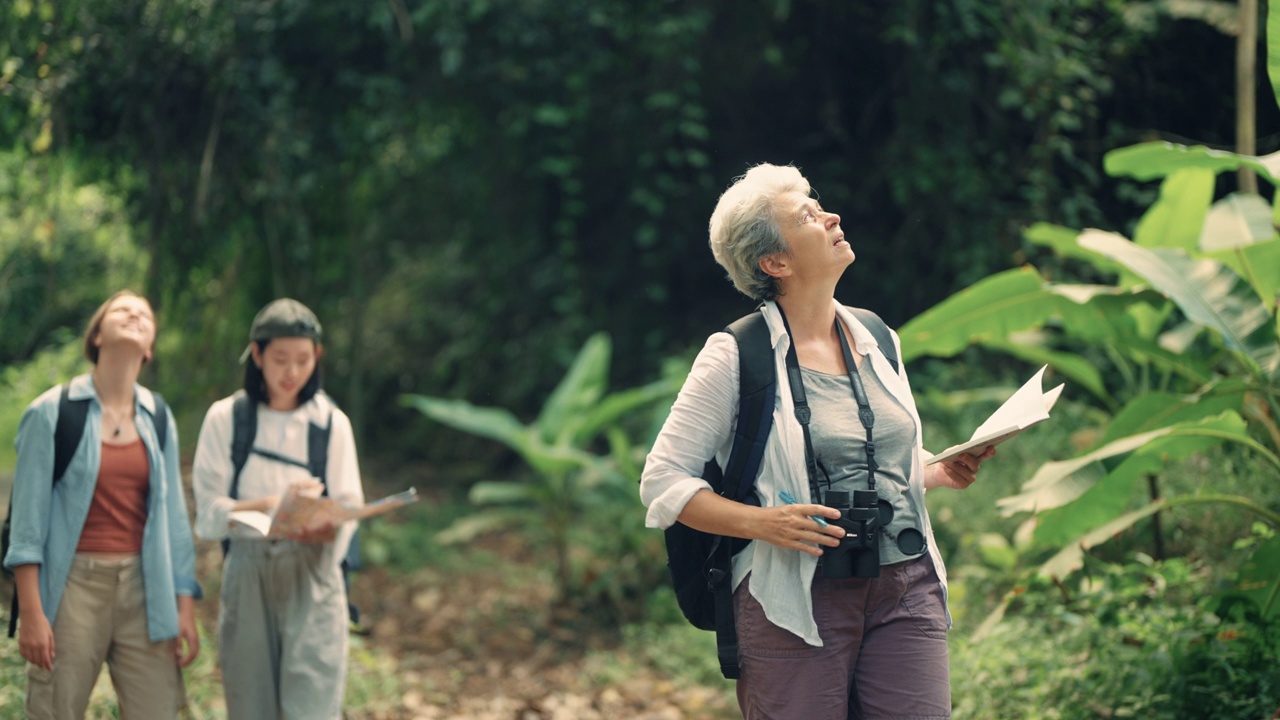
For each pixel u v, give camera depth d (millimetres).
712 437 2451
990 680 3984
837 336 2564
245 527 3354
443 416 6926
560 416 7230
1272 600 3762
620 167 9578
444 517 8680
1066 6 7605
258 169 6969
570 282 9883
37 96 5691
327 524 3205
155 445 3117
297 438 3434
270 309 3395
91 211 6344
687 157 9297
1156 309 4969
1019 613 4867
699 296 9805
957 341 4770
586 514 8164
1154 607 4199
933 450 6289
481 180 9812
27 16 5613
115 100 6176
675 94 8617
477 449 10000
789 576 2379
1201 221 4953
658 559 6609
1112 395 6965
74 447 2988
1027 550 5078
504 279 10188
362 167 8523
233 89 6672
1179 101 7926
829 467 2398
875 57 8734
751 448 2412
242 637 3338
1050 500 3633
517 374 10031
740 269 2537
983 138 8367
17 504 2936
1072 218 7586
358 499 3469
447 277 10648
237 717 3342
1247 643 3752
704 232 9648
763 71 9070
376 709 4852
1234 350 3797
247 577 3340
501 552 8039
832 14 8633
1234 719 3500
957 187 8070
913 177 8219
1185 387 5758
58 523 2982
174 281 6809
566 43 8492
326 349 10398
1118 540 4953
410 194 10078
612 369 9734
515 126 8570
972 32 7762
